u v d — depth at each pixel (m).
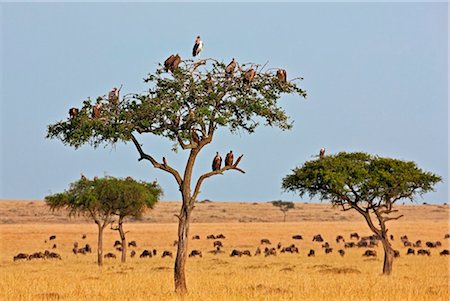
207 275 139.62
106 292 98.06
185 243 98.56
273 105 98.62
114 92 96.81
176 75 93.38
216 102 95.94
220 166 99.25
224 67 95.44
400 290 97.75
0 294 95.56
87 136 96.56
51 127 100.12
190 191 99.62
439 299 88.31
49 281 124.00
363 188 145.88
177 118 96.06
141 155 99.19
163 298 88.62
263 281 121.19
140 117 95.19
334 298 87.50
